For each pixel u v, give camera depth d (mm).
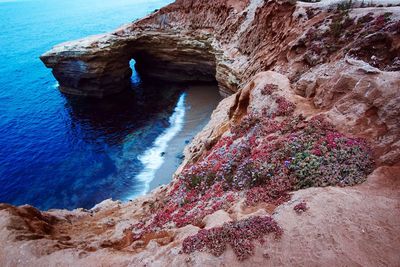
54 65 56000
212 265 9438
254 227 10055
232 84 41281
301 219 10023
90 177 35219
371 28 20422
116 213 22438
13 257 13016
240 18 46594
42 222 17734
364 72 15211
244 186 13781
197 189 16891
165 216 15758
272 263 9094
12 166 38188
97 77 54812
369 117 13711
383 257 8656
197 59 56000
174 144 38438
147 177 33250
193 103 50062
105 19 161500
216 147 20328
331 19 25031
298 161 13055
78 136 44719
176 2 58625
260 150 15227
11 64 84000
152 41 58125
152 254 11141
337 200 10414
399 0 25469
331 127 14414
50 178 35781
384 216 9656
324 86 17484
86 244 15250
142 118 47812
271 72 22047
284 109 17891
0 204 17500
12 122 49844
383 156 11828
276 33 33875
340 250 8961
